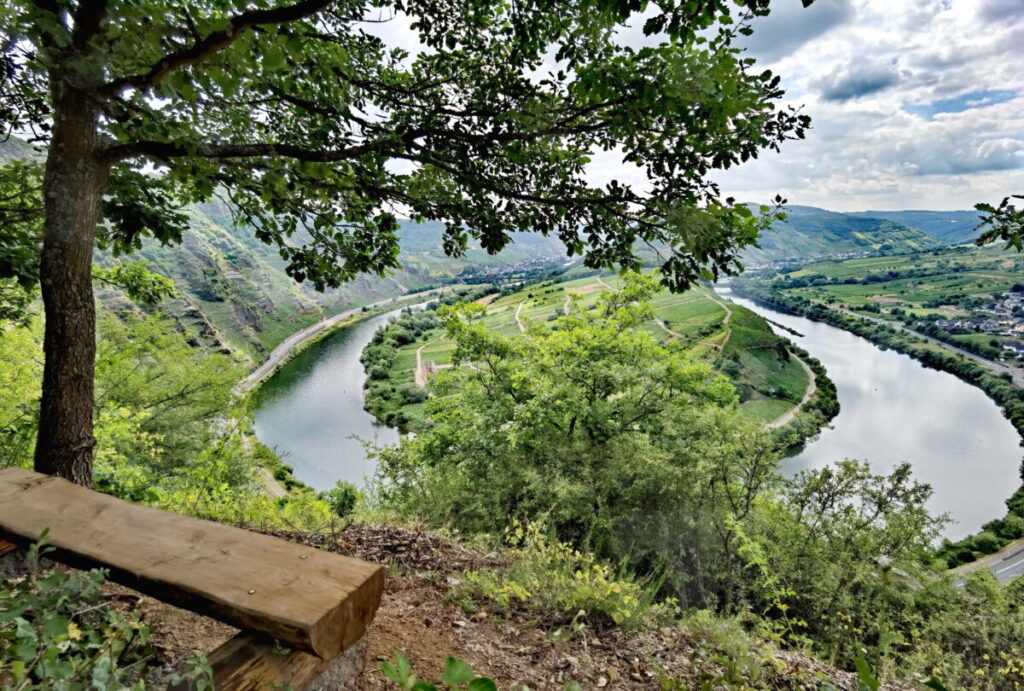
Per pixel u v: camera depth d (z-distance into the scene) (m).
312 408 83.44
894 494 8.79
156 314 21.22
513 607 4.02
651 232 3.47
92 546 1.67
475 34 4.21
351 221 4.57
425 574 4.47
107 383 17.98
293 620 1.33
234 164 3.48
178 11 2.29
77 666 1.29
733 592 7.77
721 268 3.28
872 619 7.79
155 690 1.51
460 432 15.80
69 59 2.34
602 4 2.81
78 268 3.55
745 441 9.68
